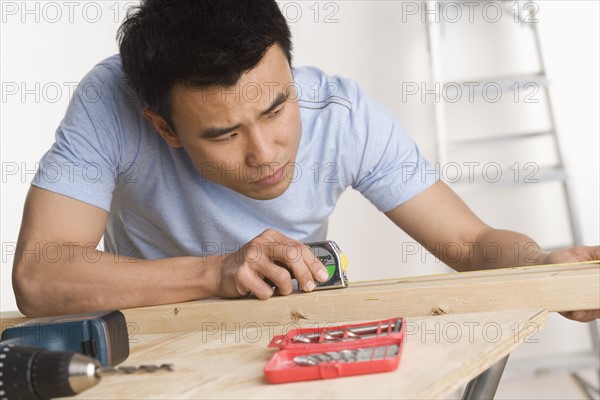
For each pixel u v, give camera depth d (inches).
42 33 111.9
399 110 108.0
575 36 103.7
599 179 105.0
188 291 48.1
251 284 46.0
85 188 52.8
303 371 31.2
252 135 44.9
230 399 30.1
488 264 57.1
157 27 43.8
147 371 31.5
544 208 106.8
